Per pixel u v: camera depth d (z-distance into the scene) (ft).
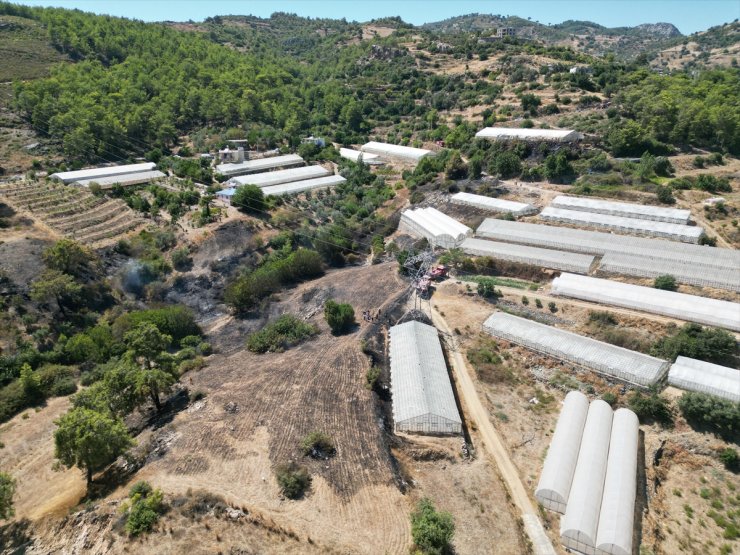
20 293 333.21
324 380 255.91
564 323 298.15
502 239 391.86
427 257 386.73
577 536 174.81
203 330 354.74
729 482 203.10
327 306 315.99
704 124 500.33
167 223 451.94
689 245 329.52
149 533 164.04
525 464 213.25
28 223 413.18
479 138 569.23
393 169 612.70
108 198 480.64
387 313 327.47
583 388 251.60
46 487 208.95
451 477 203.21
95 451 188.03
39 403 270.26
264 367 275.80
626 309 294.46
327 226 473.26
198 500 175.42
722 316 265.95
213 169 584.40
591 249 353.51
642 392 239.50
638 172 440.45
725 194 399.85
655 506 194.90
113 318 349.82
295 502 180.45
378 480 193.26
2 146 544.21
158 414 242.17
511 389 259.60
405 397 237.25
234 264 417.69
